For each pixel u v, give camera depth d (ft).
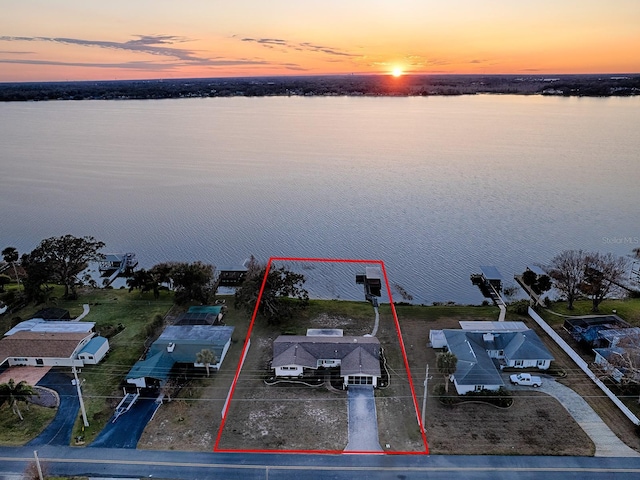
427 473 123.24
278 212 374.63
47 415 144.87
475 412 146.20
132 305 221.87
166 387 156.66
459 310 218.18
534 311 211.20
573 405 148.77
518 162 527.40
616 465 125.08
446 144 645.92
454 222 345.31
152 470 124.26
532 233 321.73
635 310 214.07
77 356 171.12
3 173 500.33
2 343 173.58
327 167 521.24
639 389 152.97
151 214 373.61
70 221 357.41
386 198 404.77
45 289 233.35
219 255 296.10
